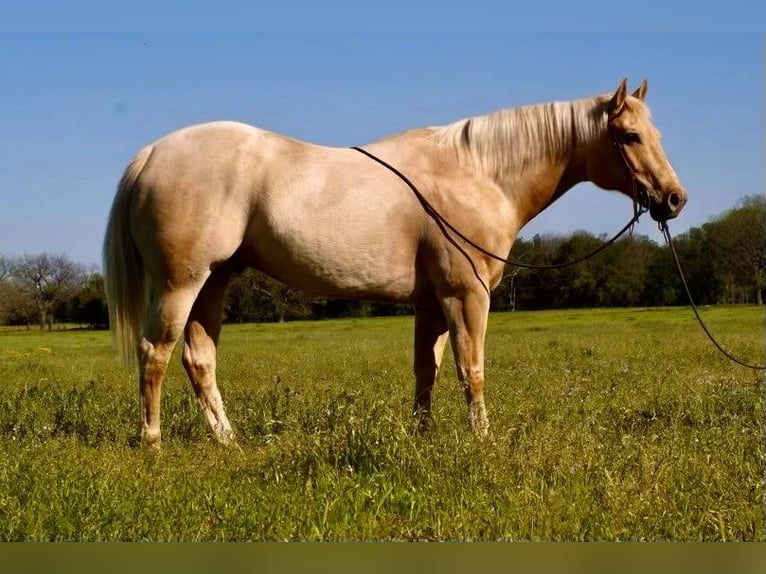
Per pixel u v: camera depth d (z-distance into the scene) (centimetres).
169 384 1111
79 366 1561
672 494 478
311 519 429
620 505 447
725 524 433
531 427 624
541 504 441
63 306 6425
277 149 649
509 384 1018
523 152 693
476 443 539
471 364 662
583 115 704
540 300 5856
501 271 686
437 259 659
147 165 642
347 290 664
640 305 5856
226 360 1619
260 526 425
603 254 5700
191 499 464
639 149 697
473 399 659
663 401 810
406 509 450
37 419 731
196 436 673
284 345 2322
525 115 700
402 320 4575
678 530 432
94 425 707
